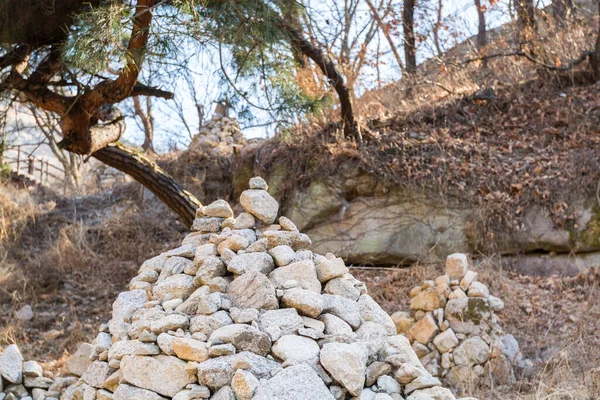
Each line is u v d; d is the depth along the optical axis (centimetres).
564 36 1311
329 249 1063
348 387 297
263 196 379
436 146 1089
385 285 966
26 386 471
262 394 282
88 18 543
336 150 1102
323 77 1029
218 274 343
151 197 1372
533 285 909
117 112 890
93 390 341
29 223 1320
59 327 988
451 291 748
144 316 333
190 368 298
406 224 1041
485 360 696
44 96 766
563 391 578
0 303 1051
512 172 1031
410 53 1505
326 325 327
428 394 307
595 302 822
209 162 1368
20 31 709
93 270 1158
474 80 1289
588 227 964
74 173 1783
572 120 1084
